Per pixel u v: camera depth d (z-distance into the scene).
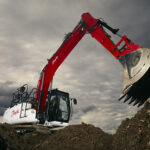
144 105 5.50
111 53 6.25
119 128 5.93
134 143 4.83
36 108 9.24
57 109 9.40
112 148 5.76
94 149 6.46
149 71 4.92
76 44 8.53
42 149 7.10
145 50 5.12
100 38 6.66
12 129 7.96
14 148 6.57
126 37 5.90
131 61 5.41
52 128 9.76
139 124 5.06
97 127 7.98
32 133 8.56
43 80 9.37
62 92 9.99
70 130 7.82
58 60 8.93
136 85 5.09
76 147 6.77
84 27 7.45
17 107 9.66
